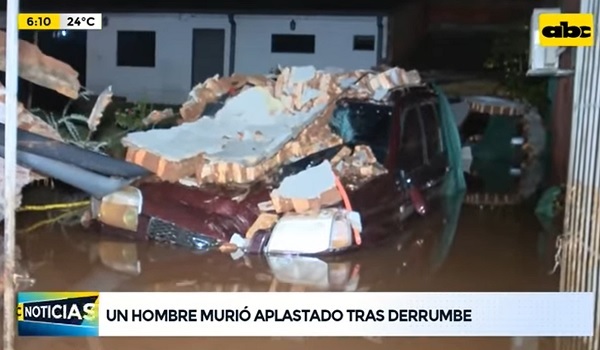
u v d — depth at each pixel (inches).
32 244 262.4
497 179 459.5
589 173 192.2
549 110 473.1
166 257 246.5
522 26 628.7
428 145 338.0
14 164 149.7
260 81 345.7
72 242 267.3
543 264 253.6
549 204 361.4
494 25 636.7
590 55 193.6
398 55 649.6
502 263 255.4
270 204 259.4
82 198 338.0
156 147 278.7
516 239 299.6
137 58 668.1
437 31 645.3
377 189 275.7
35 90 373.7
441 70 629.6
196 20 665.0
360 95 315.6
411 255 261.7
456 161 389.1
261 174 275.3
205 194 264.2
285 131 296.4
